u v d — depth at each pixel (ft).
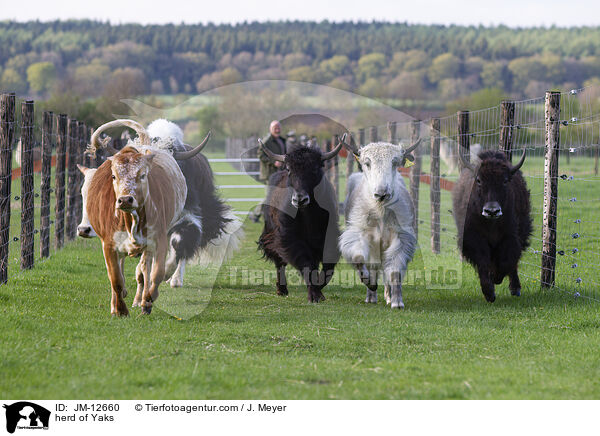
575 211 55.06
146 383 16.46
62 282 30.45
